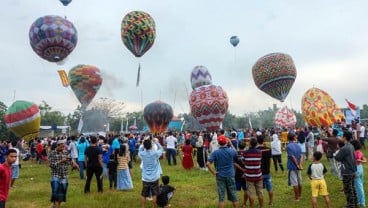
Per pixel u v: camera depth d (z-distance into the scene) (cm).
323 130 2642
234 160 956
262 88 3512
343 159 949
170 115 3709
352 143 995
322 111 3088
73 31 2889
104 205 1147
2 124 7450
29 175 2017
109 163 1432
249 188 975
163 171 1941
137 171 1992
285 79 3375
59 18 2878
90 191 1382
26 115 2858
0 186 716
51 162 1081
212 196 1262
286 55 3438
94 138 1352
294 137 1116
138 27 2973
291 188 1310
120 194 1314
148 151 1042
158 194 1094
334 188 1262
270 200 1058
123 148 1413
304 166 1841
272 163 2044
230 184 929
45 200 1288
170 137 2289
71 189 1433
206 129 3016
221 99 2964
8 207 1184
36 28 2822
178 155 2909
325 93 3212
